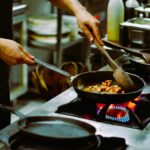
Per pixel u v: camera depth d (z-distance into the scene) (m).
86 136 1.37
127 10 2.84
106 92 1.89
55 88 2.71
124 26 2.64
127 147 1.55
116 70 1.93
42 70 2.79
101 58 2.55
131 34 2.79
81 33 2.26
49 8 5.12
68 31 4.37
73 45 4.82
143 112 1.84
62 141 1.36
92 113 1.82
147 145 1.57
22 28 4.06
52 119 1.58
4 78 2.31
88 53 4.69
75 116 1.79
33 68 4.71
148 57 2.23
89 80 2.05
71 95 2.01
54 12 5.10
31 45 4.38
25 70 4.27
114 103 1.77
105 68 2.42
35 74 2.74
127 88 1.89
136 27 2.60
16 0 4.29
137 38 2.98
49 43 4.32
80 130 1.49
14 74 4.27
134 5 2.85
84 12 2.23
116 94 1.73
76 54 4.84
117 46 2.23
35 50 4.86
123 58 2.47
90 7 4.46
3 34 2.25
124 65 2.32
